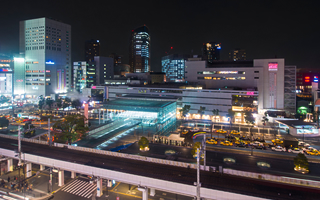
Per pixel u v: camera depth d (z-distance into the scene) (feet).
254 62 533.14
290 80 533.96
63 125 297.53
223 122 480.23
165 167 191.21
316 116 440.45
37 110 630.33
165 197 186.70
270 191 149.69
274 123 452.35
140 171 180.14
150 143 309.01
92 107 600.80
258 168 216.95
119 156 219.82
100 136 329.31
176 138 345.92
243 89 513.04
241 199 142.00
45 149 240.73
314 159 255.50
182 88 545.85
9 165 236.02
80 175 231.30
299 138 354.33
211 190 148.97
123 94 615.57
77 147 242.17
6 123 417.49
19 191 194.29
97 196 186.19
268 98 524.11
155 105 424.87
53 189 201.67
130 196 187.93
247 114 459.32
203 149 188.55
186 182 159.84
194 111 518.78
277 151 281.54
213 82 573.33
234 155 256.73
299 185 160.15
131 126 392.68
